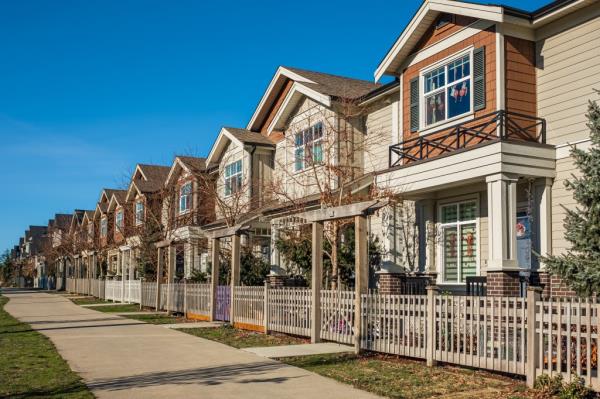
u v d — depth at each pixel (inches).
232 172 1157.1
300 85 917.2
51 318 906.1
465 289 663.1
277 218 837.8
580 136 561.3
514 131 582.2
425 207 723.4
